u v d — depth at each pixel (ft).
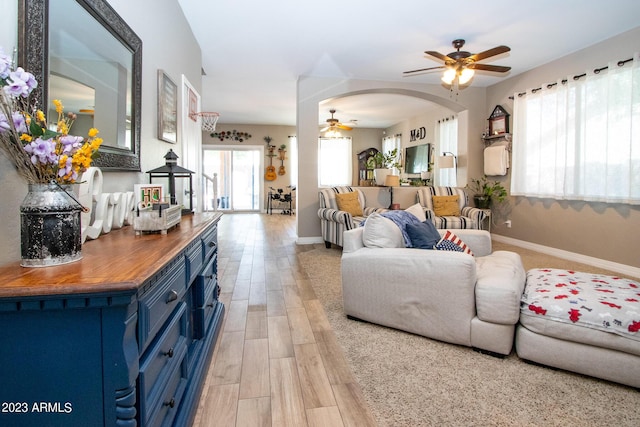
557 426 4.70
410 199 18.08
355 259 7.86
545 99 15.16
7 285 2.53
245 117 29.71
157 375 3.51
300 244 17.90
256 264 13.69
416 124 27.99
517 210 17.20
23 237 3.04
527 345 6.16
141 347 3.00
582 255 13.96
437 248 8.10
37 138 3.06
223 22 11.37
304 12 10.85
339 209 16.87
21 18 3.48
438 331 6.95
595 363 5.61
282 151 33.63
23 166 3.02
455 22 11.61
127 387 2.75
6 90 2.80
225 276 12.01
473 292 6.63
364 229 8.17
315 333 7.50
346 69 16.48
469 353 6.61
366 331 7.59
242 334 7.46
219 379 5.79
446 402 5.20
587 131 13.39
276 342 7.10
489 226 18.94
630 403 5.17
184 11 10.55
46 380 2.68
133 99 6.11
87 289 2.53
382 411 5.00
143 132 6.88
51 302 2.56
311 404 5.15
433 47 13.70
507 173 17.79
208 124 13.47
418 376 5.88
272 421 4.79
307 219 18.10
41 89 3.73
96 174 4.54
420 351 6.70
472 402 5.20
